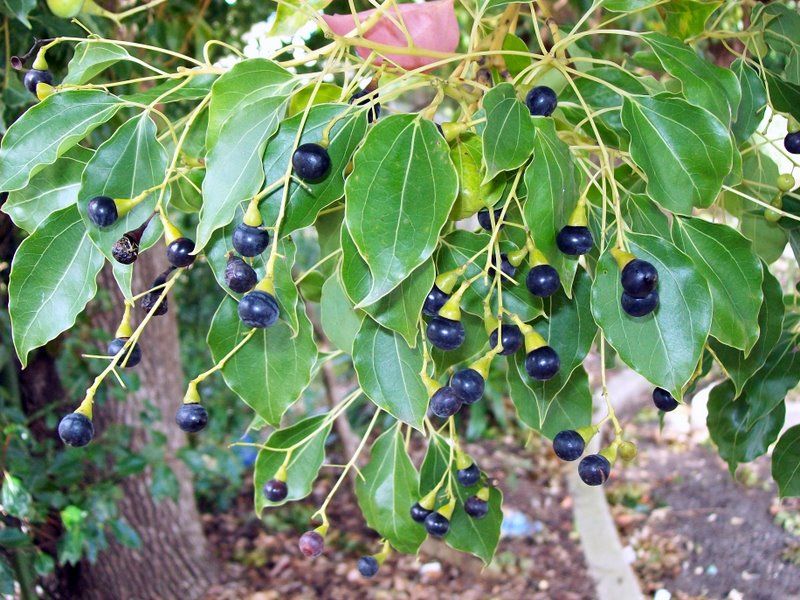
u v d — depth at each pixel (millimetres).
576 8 390
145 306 227
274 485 258
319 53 192
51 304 201
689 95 194
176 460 842
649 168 192
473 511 268
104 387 708
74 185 213
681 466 1208
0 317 578
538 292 189
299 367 219
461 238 212
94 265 202
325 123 191
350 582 960
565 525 1072
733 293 201
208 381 1184
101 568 810
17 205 210
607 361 283
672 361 187
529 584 935
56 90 197
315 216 191
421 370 213
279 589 939
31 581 591
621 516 1074
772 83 246
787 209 254
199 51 515
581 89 229
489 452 1260
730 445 292
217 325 218
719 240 203
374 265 167
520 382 245
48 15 379
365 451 1191
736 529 1017
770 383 270
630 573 690
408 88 198
